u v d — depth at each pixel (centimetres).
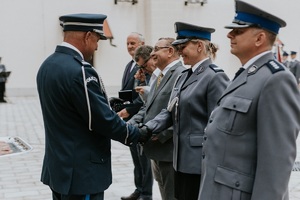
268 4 2098
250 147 187
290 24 2155
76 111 237
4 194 444
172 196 302
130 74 423
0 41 1694
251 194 185
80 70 231
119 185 480
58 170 240
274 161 174
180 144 268
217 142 196
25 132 848
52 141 245
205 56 271
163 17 1867
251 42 192
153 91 318
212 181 195
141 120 329
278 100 176
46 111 246
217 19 2025
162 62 310
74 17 241
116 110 356
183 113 265
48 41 1762
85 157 238
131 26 1892
